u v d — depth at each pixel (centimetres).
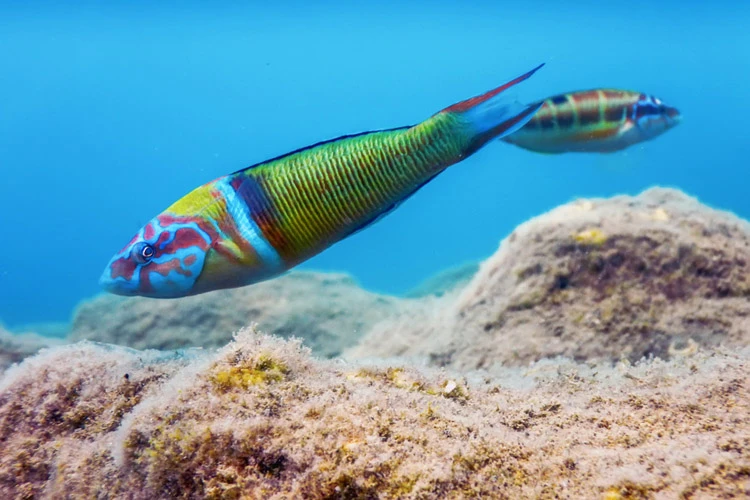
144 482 26
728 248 39
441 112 29
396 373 28
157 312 66
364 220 30
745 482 23
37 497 27
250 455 25
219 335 64
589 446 25
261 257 30
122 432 26
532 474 24
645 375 29
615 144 45
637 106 44
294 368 28
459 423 26
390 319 58
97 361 30
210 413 26
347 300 72
